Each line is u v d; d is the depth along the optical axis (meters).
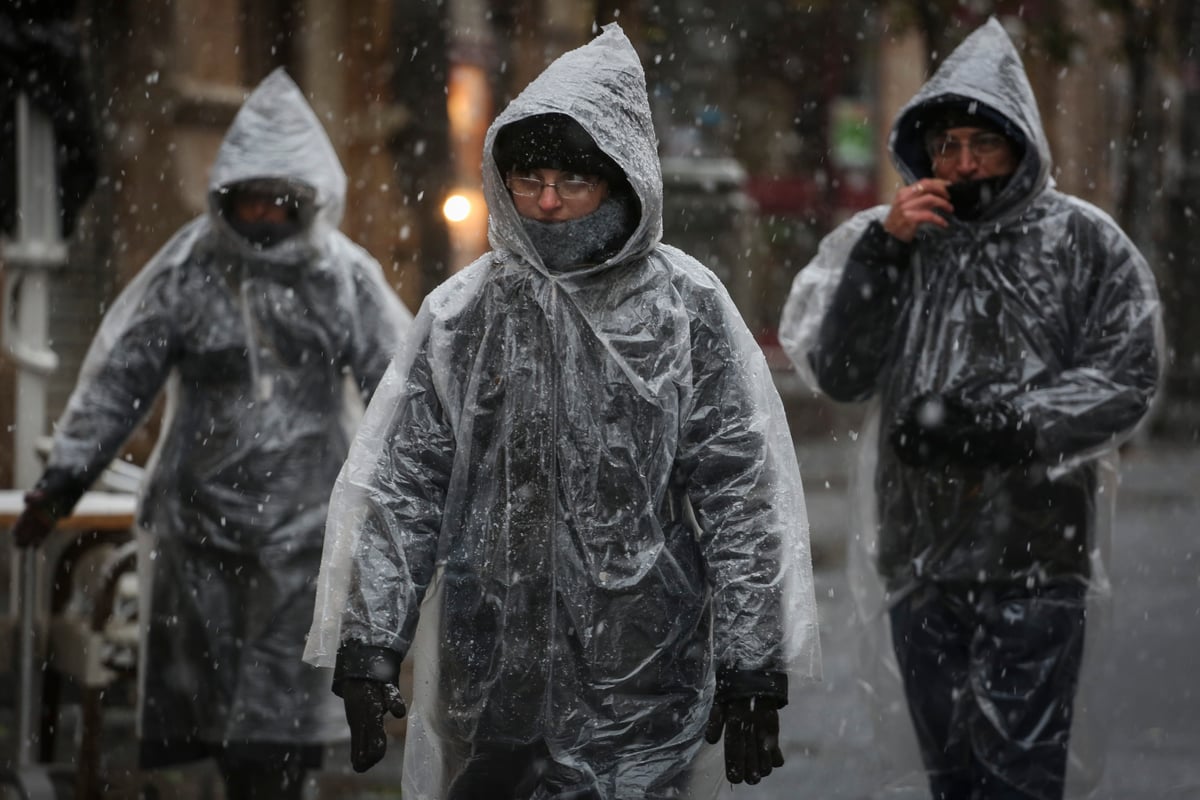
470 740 10.55
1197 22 81.12
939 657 14.34
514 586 10.45
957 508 14.16
